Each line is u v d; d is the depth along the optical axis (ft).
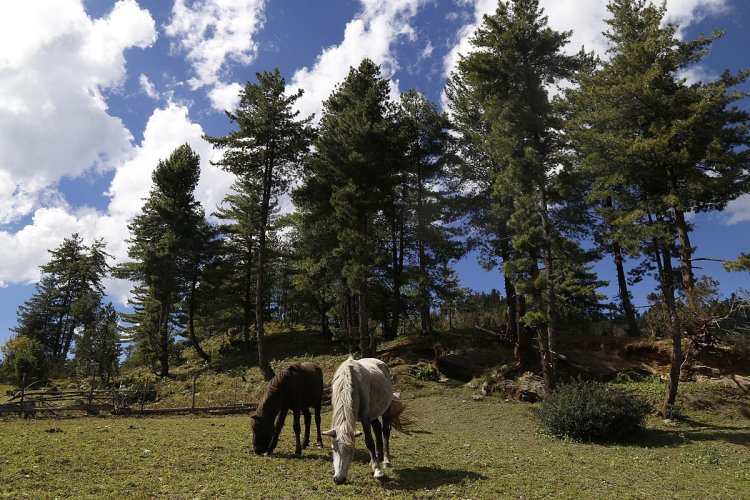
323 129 98.48
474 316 104.83
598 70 62.54
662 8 59.62
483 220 83.87
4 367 101.96
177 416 57.77
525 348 71.92
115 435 33.53
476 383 71.05
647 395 59.67
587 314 85.97
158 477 22.44
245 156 95.76
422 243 88.58
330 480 22.88
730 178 51.34
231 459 26.61
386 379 26.00
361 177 81.46
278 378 28.94
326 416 53.98
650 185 60.80
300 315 131.03
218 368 98.53
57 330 161.38
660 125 53.62
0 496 18.67
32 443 28.84
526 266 59.57
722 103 55.21
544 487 24.80
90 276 166.40
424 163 93.25
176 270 107.45
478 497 21.88
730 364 62.13
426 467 27.35
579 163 67.97
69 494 19.43
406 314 100.78
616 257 83.82
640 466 34.55
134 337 103.91
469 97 83.56
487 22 69.10
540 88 67.05
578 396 48.14
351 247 77.30
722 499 25.66
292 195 92.53
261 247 94.12
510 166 60.23
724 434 47.09
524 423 54.65
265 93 97.86
